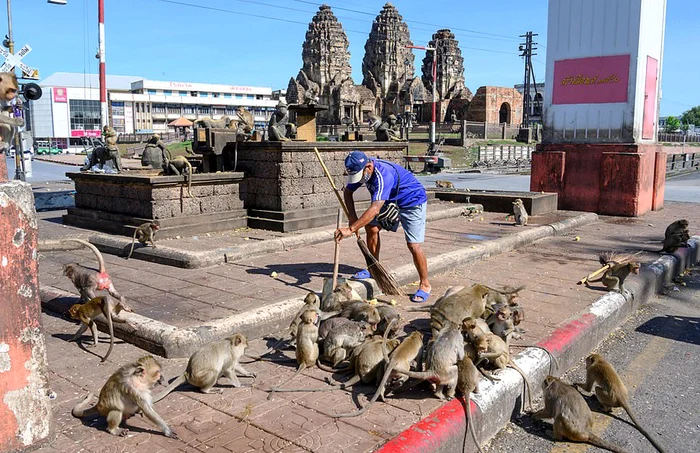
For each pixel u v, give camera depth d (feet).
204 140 35.78
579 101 46.19
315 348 14.80
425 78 212.23
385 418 12.21
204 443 11.19
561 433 13.28
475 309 16.15
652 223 40.93
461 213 42.80
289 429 11.71
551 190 47.44
